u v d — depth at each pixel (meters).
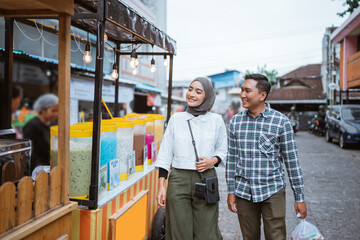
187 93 2.32
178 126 2.32
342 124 12.25
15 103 5.58
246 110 2.31
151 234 2.97
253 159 2.21
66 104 1.69
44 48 5.48
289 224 4.05
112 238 2.05
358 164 8.52
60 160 1.69
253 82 2.20
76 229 1.89
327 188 5.91
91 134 2.00
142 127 2.88
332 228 3.91
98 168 1.93
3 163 1.65
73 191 1.96
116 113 4.10
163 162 2.33
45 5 1.49
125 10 2.21
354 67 16.41
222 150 2.37
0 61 4.07
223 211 4.66
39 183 1.50
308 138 17.39
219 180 6.68
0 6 1.69
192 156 2.26
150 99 13.26
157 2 15.65
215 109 31.58
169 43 3.56
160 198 2.31
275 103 30.20
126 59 11.96
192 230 2.25
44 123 6.21
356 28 16.19
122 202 2.28
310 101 28.00
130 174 2.58
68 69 1.69
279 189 2.19
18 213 1.38
